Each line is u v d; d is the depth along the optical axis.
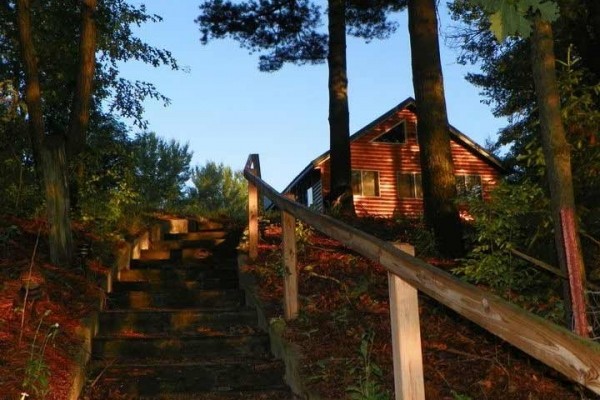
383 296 7.03
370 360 5.09
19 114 10.39
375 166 28.77
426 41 10.10
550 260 6.46
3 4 12.94
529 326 2.66
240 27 19.31
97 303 6.83
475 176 29.09
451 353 5.38
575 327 4.61
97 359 6.10
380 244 4.02
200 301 7.67
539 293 6.41
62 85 13.86
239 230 10.61
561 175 5.23
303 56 20.45
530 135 7.50
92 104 14.55
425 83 9.98
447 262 8.92
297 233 9.13
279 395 5.49
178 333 6.73
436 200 9.54
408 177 29.09
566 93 6.06
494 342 5.48
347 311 6.24
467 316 3.09
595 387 2.33
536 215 6.41
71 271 7.21
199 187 45.53
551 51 5.42
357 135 28.58
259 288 7.43
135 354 6.23
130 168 11.06
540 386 4.75
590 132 5.97
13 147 10.39
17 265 6.78
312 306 6.49
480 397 4.61
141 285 7.99
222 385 5.70
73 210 9.14
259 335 6.43
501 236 6.04
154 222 10.57
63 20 13.63
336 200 14.70
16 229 7.72
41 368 4.57
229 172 46.75
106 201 9.39
